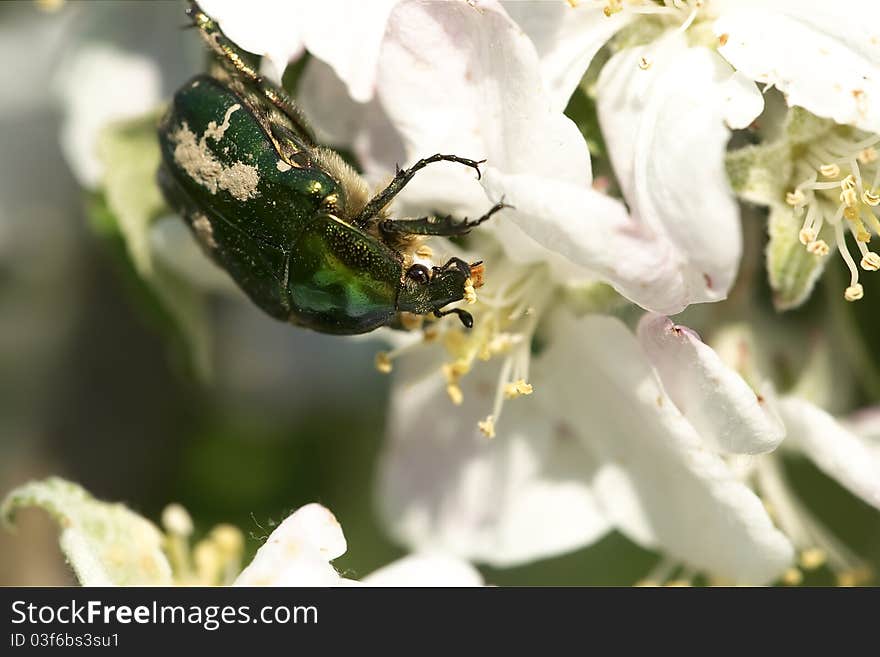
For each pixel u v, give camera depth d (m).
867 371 0.17
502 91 0.15
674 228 0.15
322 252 0.15
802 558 0.17
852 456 0.16
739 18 0.15
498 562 0.17
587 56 0.15
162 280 0.17
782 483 0.17
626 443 0.16
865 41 0.15
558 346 0.16
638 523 0.16
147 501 0.19
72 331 0.19
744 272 0.16
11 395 0.19
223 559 0.17
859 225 0.15
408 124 0.15
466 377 0.17
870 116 0.15
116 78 0.18
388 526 0.18
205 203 0.15
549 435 0.17
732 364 0.16
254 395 0.20
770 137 0.15
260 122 0.15
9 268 0.20
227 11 0.15
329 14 0.15
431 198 0.16
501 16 0.15
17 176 0.20
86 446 0.19
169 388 0.20
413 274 0.15
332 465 0.20
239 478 0.20
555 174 0.15
